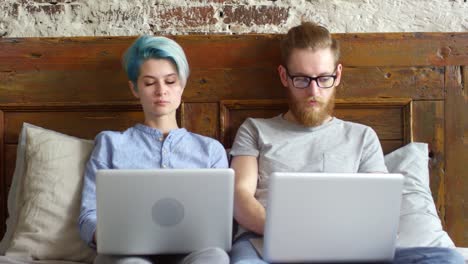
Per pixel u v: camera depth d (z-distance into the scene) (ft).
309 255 3.75
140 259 3.73
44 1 6.01
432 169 5.80
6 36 5.99
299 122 5.45
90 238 4.36
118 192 3.65
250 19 6.03
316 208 3.66
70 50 5.82
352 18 6.02
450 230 5.77
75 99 5.83
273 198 3.62
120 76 5.83
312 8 6.03
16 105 5.79
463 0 6.00
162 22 6.03
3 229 5.72
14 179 5.34
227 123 5.87
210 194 3.71
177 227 3.75
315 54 5.20
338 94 5.85
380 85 5.84
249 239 4.50
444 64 5.82
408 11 6.03
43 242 4.79
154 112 5.14
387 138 5.84
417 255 3.91
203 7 6.01
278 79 5.85
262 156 5.35
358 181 3.63
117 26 6.02
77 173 5.12
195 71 5.85
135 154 5.11
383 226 3.73
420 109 5.83
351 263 3.81
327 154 5.25
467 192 5.79
